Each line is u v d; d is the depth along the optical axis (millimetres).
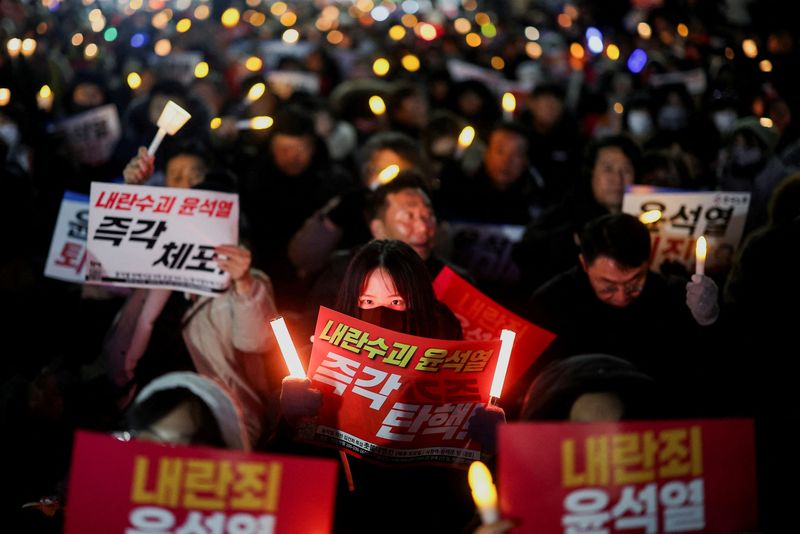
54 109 13961
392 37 24969
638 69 16922
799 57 12469
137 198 5797
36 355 7098
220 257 5707
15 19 15695
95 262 5789
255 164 9781
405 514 4426
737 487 3689
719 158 10078
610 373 4074
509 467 3564
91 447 3494
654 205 7434
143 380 5973
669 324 6055
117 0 22391
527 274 8352
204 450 3508
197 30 19156
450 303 5789
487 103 13141
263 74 16422
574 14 25125
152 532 3490
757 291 6344
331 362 4461
